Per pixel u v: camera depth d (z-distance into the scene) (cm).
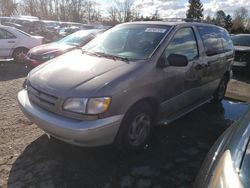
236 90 793
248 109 255
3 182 307
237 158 183
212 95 587
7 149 374
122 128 340
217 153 219
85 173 328
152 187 310
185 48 441
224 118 534
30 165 339
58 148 379
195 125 488
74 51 447
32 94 358
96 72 345
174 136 436
